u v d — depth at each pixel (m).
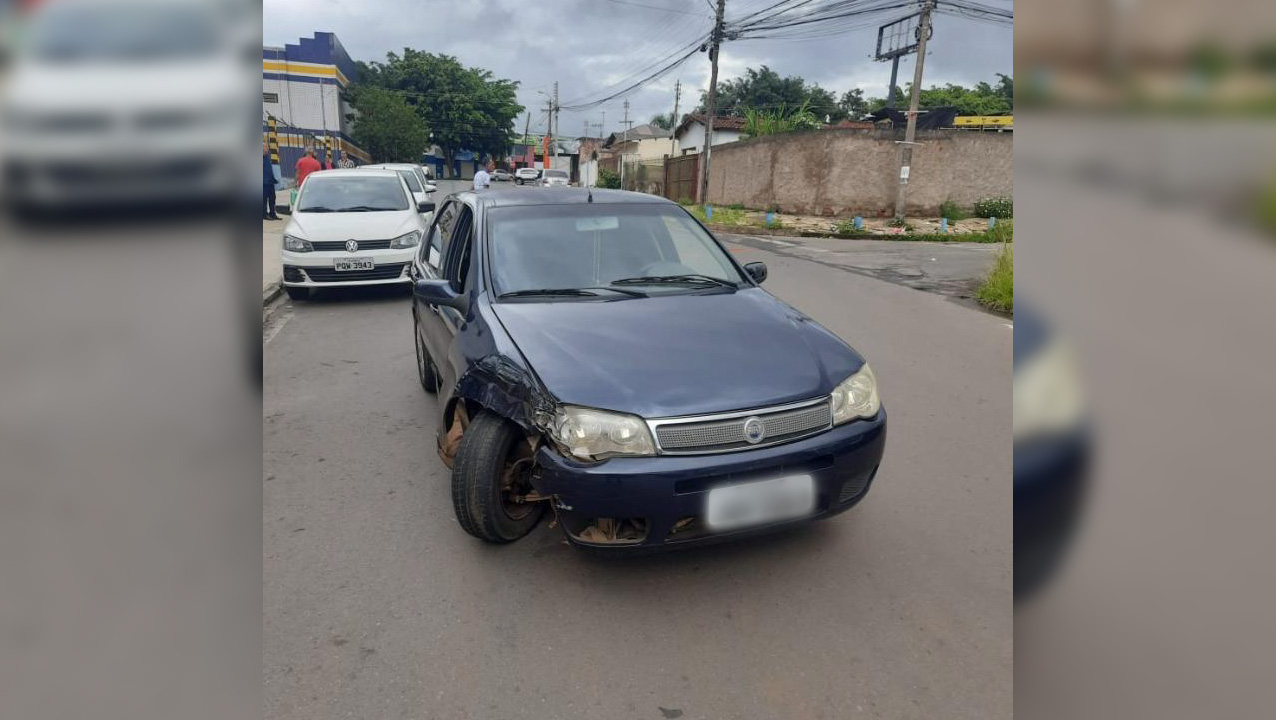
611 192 4.45
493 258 3.73
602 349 2.92
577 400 2.63
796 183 21.39
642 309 3.34
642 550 2.64
